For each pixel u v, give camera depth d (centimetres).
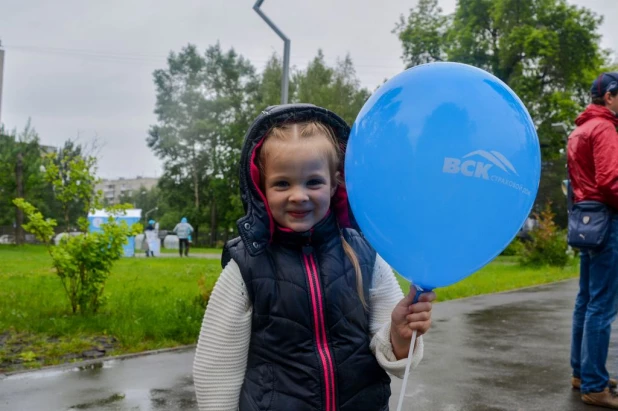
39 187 3956
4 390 409
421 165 156
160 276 1198
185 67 5750
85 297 682
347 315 179
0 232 4831
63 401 388
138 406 380
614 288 373
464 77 162
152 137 5772
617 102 373
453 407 378
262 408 173
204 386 177
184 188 5712
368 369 179
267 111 185
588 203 372
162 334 576
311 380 172
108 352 523
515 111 162
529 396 400
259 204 181
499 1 3281
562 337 610
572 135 390
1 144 3909
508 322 705
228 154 5400
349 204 185
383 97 168
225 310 179
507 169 157
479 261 170
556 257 1800
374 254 195
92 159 743
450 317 744
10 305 729
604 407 376
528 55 3212
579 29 3225
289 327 175
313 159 176
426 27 3703
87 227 698
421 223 160
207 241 5669
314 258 183
